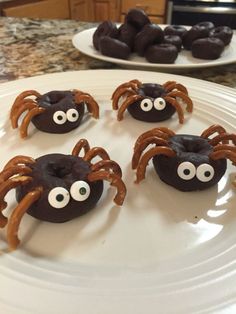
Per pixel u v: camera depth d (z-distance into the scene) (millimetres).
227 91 255
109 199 164
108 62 315
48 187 145
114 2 672
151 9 643
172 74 288
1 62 309
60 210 144
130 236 146
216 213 159
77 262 132
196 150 180
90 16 703
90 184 153
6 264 124
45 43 358
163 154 172
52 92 233
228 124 223
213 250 137
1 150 203
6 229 143
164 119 235
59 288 114
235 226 151
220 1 592
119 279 122
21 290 112
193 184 167
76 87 259
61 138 216
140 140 184
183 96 236
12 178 146
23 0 562
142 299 110
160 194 170
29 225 147
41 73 291
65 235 144
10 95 244
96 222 152
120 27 322
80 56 330
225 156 166
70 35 383
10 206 155
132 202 164
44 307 107
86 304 109
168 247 141
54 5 615
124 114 243
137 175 176
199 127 228
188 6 600
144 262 133
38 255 134
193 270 124
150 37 301
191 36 326
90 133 222
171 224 153
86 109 244
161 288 115
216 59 308
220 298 110
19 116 217
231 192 171
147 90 239
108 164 161
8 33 383
